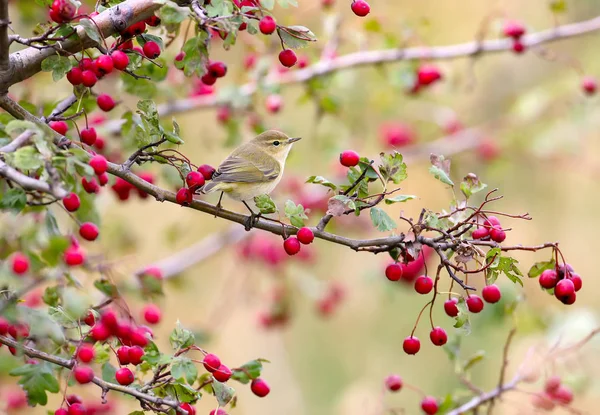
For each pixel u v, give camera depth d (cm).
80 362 744
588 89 1361
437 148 1641
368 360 1800
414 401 1697
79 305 659
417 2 1830
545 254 1853
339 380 1775
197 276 1806
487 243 662
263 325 1477
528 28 1313
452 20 1820
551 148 1655
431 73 1328
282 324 1474
